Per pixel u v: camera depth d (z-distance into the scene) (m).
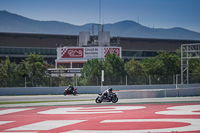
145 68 187.12
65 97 101.44
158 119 45.34
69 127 39.91
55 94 119.81
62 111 58.88
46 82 123.19
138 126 39.44
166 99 84.56
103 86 123.44
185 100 80.38
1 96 109.44
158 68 180.25
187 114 50.84
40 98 97.56
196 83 148.38
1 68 149.50
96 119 46.69
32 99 93.75
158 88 136.88
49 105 72.38
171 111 55.25
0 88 114.31
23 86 118.88
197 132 35.31
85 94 119.31
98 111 57.31
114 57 160.88
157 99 85.00
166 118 46.38
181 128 37.81
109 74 151.50
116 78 129.50
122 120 44.84
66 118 48.72
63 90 121.38
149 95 93.06
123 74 158.62
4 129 39.75
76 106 68.88
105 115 51.16
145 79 134.88
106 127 39.19
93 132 36.12
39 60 172.38
